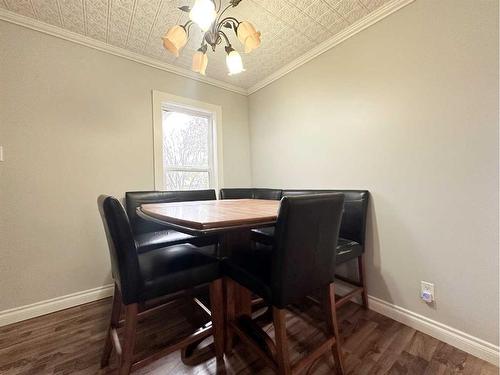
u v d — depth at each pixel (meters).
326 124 2.19
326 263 1.11
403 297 1.65
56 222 1.90
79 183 2.00
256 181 3.10
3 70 1.72
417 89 1.56
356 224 1.80
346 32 1.97
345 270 2.02
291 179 2.58
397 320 1.67
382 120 1.76
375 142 1.80
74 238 1.97
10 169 1.73
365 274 1.84
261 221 1.03
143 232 2.07
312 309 1.82
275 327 0.99
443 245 1.47
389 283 1.73
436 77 1.48
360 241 1.78
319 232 1.04
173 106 2.66
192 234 0.92
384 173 1.75
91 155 2.06
